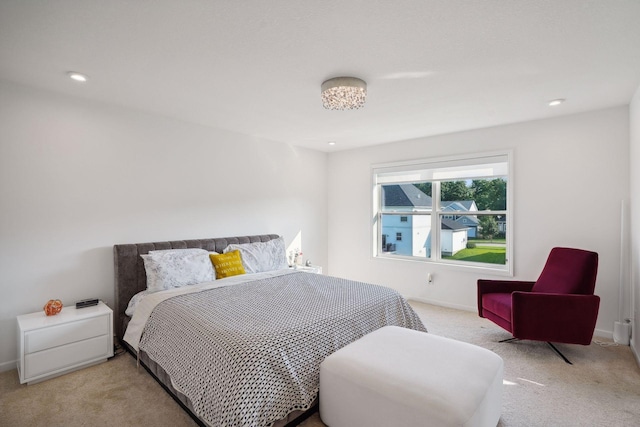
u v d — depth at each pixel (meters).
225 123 3.63
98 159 2.94
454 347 1.92
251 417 1.54
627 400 2.10
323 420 1.83
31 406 2.03
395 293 2.78
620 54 2.04
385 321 2.52
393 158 4.61
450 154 4.08
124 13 1.60
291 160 4.74
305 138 4.36
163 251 3.12
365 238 4.94
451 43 1.90
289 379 1.75
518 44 1.92
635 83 2.50
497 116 3.36
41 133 2.63
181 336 2.05
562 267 2.97
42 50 1.98
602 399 2.12
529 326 2.65
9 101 2.48
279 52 2.02
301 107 3.08
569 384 2.29
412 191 4.57
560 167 3.36
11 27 1.72
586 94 2.74
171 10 1.57
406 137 4.30
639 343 2.58
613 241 3.10
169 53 2.03
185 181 3.56
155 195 3.32
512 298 2.69
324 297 2.59
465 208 4.13
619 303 3.05
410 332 2.15
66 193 2.76
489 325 3.47
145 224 3.25
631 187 2.91
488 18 1.65
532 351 2.83
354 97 2.45
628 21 1.67
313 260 5.12
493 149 3.76
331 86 2.39
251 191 4.22
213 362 1.75
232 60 2.12
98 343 2.58
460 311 3.97
